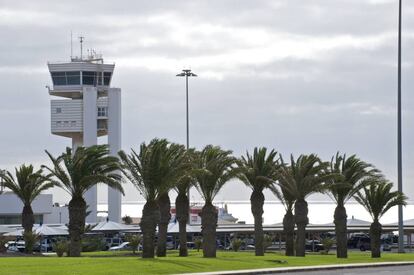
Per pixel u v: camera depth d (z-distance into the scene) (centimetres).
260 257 10344
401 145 12438
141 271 7194
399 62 12356
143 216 9350
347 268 9169
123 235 17925
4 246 12500
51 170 10000
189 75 16112
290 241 12000
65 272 6650
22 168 12075
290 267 8638
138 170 9319
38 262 7619
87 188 10119
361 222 18838
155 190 9356
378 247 12088
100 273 6769
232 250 14612
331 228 17312
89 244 13738
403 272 8356
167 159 9306
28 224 12144
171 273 7250
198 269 7769
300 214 11631
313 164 11644
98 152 9894
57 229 14238
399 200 12219
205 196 10575
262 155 11588
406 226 17712
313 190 11575
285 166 11619
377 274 7919
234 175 10594
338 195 11944
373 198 12106
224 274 7250
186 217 11219
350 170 11900
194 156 10700
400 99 12369
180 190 11150
